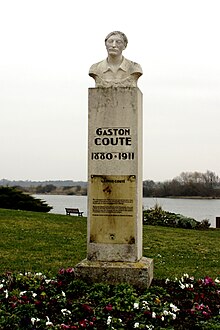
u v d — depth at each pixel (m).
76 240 17.08
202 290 8.22
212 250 16.23
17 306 6.71
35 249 14.62
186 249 16.19
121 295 7.16
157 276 10.84
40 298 7.20
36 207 35.56
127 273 7.92
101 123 8.29
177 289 8.12
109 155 8.24
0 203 35.06
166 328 6.20
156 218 27.72
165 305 6.94
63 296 7.27
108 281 7.95
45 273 9.90
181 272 11.70
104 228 8.24
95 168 8.28
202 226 27.67
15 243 15.66
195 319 6.68
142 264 8.09
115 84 8.52
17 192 35.59
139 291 7.70
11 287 7.83
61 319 6.43
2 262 12.24
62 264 12.23
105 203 8.24
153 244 17.09
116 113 8.25
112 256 8.21
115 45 8.47
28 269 11.34
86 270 8.02
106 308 6.66
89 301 7.08
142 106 8.91
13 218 23.12
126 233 8.20
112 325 6.22
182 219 27.41
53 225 21.47
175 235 20.66
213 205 90.62
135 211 8.18
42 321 6.24
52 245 15.59
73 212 35.12
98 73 8.64
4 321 6.18
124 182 8.20
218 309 7.21
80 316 6.57
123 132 8.23
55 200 132.62
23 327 6.10
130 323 6.38
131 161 8.20
